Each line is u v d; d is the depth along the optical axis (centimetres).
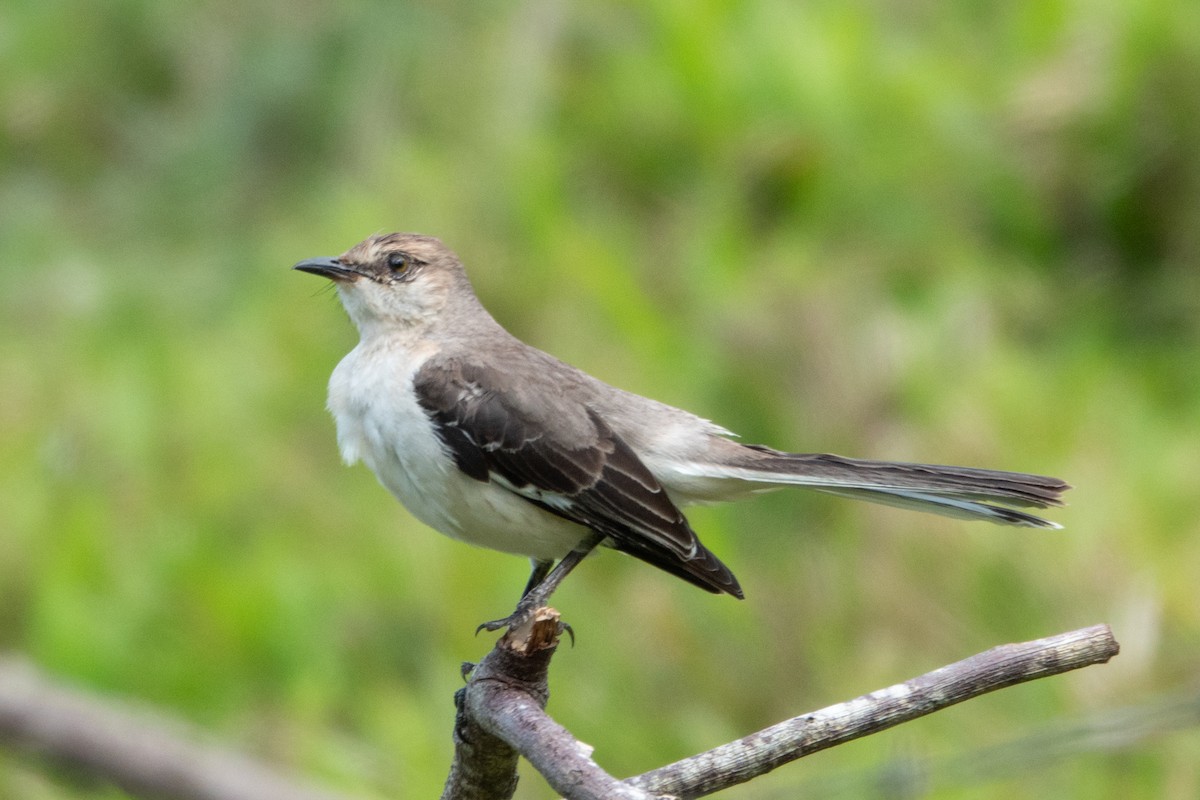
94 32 1592
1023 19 1430
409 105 1452
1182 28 1334
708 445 812
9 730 1007
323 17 1513
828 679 1030
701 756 568
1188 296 1293
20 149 1562
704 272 1275
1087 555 1066
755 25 1433
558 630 616
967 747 973
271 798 986
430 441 796
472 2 1507
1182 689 991
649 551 785
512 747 592
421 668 1070
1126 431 1193
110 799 1028
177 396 1243
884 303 1259
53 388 1284
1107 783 973
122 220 1479
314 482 1170
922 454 1145
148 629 1096
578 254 1255
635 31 1478
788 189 1358
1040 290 1304
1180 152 1320
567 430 791
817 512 1097
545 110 1422
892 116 1374
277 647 1078
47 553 1149
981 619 1048
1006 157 1354
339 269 867
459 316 865
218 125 1499
